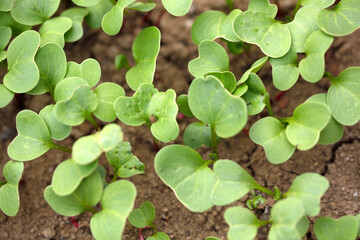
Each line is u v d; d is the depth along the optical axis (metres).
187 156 0.28
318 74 0.28
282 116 0.32
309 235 0.29
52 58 0.29
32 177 0.31
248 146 0.31
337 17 0.28
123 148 0.29
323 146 0.31
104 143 0.27
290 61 0.29
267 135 0.28
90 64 0.29
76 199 0.27
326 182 0.26
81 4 0.30
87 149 0.27
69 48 0.33
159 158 0.27
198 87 0.27
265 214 0.30
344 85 0.28
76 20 0.31
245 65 0.32
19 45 0.29
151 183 0.31
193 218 0.30
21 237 0.30
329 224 0.27
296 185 0.27
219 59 0.29
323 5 0.29
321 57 0.28
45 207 0.31
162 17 0.34
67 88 0.28
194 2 0.34
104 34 0.33
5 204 0.28
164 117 0.28
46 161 0.32
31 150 0.28
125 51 0.33
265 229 0.30
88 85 0.28
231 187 0.27
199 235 0.30
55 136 0.28
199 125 0.29
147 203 0.29
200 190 0.27
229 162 0.27
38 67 0.29
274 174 0.31
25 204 0.31
